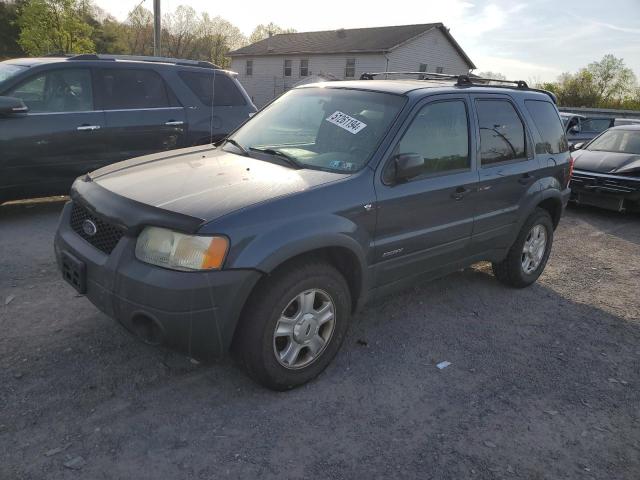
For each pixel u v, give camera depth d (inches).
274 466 101.9
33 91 242.8
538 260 210.4
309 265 121.8
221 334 110.5
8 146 232.4
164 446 104.7
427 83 171.0
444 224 157.4
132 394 120.1
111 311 114.0
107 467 98.0
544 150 202.7
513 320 178.5
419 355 149.3
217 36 2283.5
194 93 295.3
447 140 159.3
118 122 264.4
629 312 193.5
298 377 125.6
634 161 361.7
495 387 136.1
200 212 110.0
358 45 1489.9
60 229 133.9
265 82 1707.7
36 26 1090.1
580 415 127.0
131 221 111.7
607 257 263.3
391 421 118.7
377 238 137.9
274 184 125.2
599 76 2388.0
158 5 749.9
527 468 107.7
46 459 98.6
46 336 141.8
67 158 250.5
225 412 116.7
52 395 117.2
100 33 1711.4
